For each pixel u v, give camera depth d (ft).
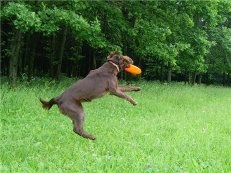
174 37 72.64
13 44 56.70
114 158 21.95
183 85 90.43
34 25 47.32
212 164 21.12
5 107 38.34
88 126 32.91
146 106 47.50
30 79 67.26
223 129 33.50
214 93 78.28
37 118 35.55
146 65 108.99
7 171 19.81
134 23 64.13
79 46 85.20
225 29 101.71
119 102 48.60
